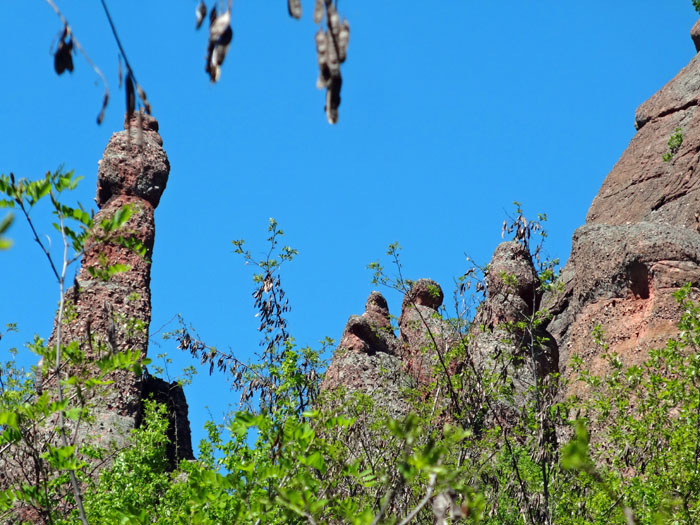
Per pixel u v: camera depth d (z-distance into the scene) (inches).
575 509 2053.4
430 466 751.1
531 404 2431.1
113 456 2409.0
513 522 2076.8
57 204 1123.3
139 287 4082.2
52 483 1409.9
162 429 2527.1
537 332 3708.2
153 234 4362.7
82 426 3348.9
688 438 1974.7
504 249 3976.4
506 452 2309.3
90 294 3905.0
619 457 2095.2
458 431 808.3
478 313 2770.7
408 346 3804.1
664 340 3501.5
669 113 6323.8
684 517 1668.3
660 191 5718.5
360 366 3764.8
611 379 2294.5
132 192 4451.3
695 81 6318.9
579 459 650.2
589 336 3769.7
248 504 1166.3
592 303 3860.7
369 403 2337.6
